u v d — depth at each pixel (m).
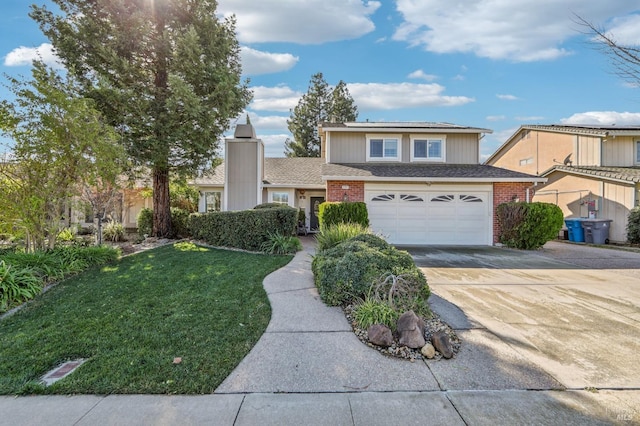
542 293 5.91
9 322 4.43
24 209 7.18
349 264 5.15
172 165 12.62
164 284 6.11
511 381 3.04
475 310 4.97
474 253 10.70
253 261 8.15
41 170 7.27
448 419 2.53
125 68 10.78
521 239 11.60
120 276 6.69
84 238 11.55
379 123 17.41
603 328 4.27
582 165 16.52
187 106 10.95
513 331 4.17
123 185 12.52
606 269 8.09
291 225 10.13
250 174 13.80
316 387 2.96
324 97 37.84
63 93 7.43
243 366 3.29
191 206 15.86
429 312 4.59
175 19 11.80
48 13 10.83
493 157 23.56
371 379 3.09
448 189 12.80
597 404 2.70
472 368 3.28
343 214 11.45
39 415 2.56
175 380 3.03
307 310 4.83
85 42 10.82
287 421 2.50
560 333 4.11
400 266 5.19
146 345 3.72
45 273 6.29
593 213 14.70
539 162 19.08
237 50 13.77
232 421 2.50
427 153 14.99
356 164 14.75
